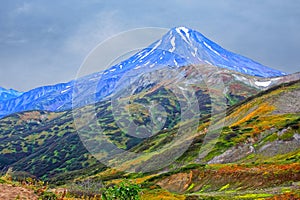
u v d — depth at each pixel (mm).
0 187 26562
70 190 31844
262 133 147250
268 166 105125
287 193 69250
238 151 138375
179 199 63969
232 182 99875
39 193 26734
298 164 98375
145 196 56781
